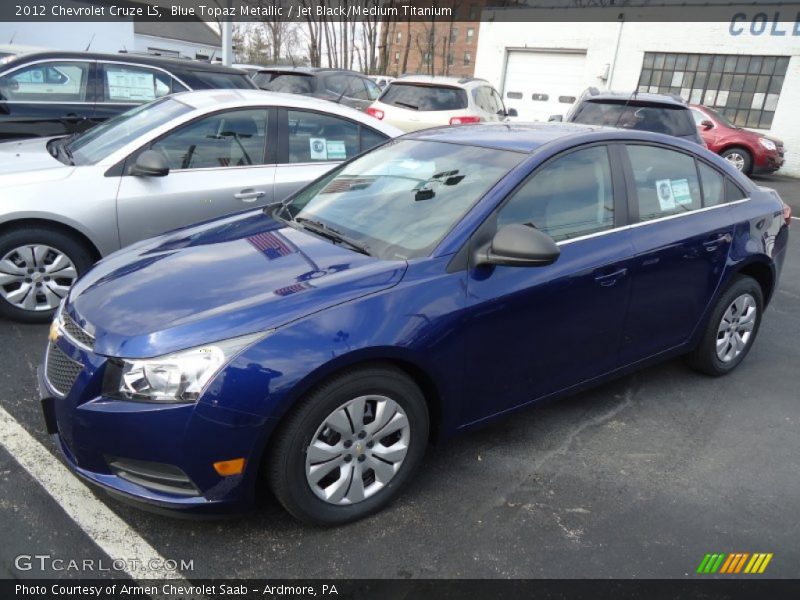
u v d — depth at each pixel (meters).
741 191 4.02
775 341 4.84
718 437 3.44
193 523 2.57
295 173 4.99
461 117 9.49
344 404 2.45
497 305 2.75
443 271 2.67
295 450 2.37
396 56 32.94
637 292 3.32
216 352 2.25
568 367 3.18
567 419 3.54
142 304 2.48
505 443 3.26
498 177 2.98
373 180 3.43
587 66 17.48
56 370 2.51
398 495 2.77
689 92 16.55
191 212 4.58
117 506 2.64
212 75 7.51
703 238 3.62
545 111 18.48
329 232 3.07
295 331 2.32
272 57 29.41
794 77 15.18
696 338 3.87
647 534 2.65
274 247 2.94
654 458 3.21
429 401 2.76
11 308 4.20
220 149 4.75
